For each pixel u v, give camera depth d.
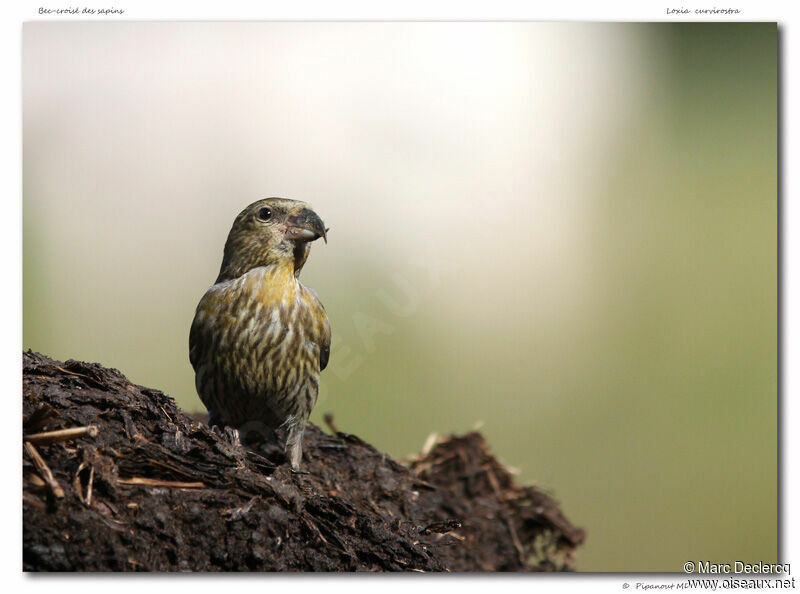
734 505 13.85
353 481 7.01
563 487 13.91
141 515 4.61
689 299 17.36
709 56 20.31
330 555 5.14
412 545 5.61
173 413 5.34
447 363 14.60
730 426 15.15
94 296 14.78
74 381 5.16
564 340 16.20
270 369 6.86
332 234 14.49
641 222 18.45
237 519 4.85
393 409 13.12
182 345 15.02
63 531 4.37
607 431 14.97
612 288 17.50
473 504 8.11
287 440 6.97
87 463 4.66
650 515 13.60
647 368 16.38
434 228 15.62
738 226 18.70
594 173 18.55
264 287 6.86
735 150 19.81
